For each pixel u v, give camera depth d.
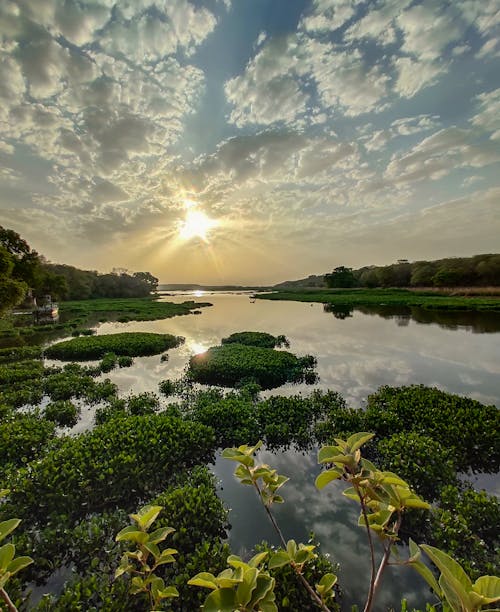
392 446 6.61
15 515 5.05
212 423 8.40
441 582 1.25
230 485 6.31
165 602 3.75
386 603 3.92
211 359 14.45
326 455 1.67
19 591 3.97
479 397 10.52
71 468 5.88
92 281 92.94
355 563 4.46
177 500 5.13
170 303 64.25
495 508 4.78
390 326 26.25
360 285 112.00
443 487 5.41
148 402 10.26
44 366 15.99
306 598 3.82
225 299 77.25
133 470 5.93
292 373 13.00
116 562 4.36
